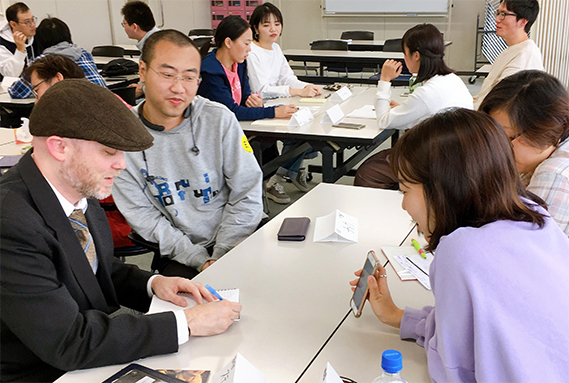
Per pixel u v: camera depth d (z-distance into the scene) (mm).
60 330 1015
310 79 6223
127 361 1050
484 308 793
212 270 1427
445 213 859
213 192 1953
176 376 992
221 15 9789
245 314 1208
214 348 1088
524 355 779
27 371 1134
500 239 827
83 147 1024
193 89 1746
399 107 2789
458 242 833
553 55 5582
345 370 1003
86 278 1149
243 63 3389
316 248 1547
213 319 1132
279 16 3830
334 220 1646
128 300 1411
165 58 1671
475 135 831
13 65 4988
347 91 3826
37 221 1039
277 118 3158
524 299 793
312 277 1374
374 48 6785
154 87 1708
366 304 1247
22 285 991
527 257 819
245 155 1912
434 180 843
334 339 1106
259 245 1576
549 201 1317
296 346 1084
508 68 3324
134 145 1043
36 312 1002
